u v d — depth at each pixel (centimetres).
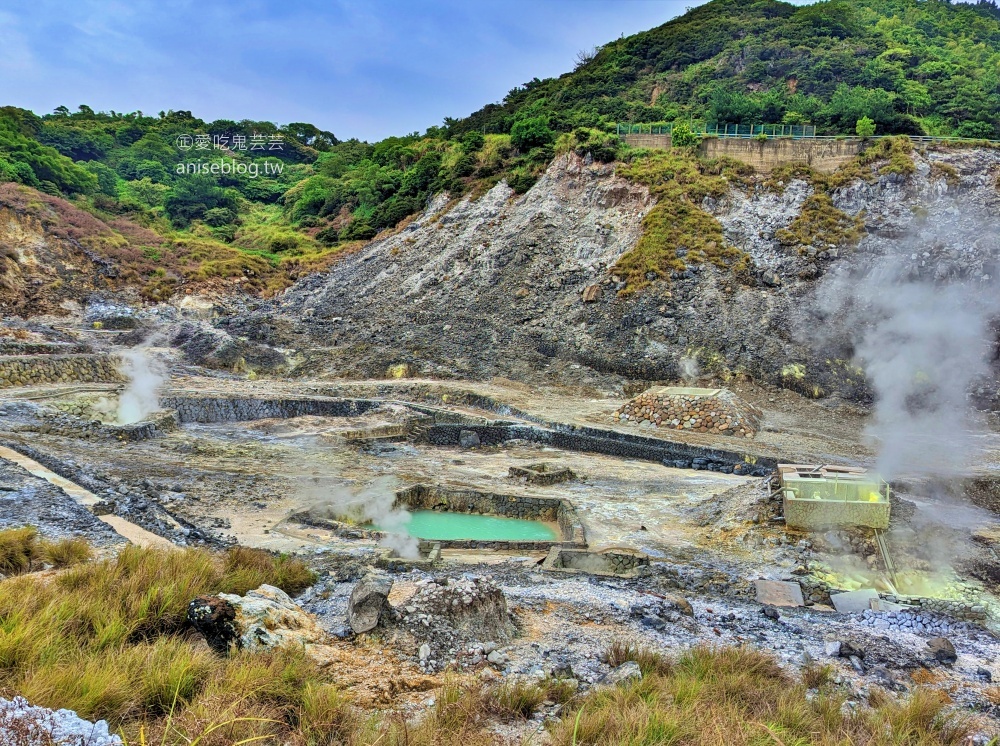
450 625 735
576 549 1287
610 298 3406
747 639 863
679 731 523
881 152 3806
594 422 2516
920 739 584
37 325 3612
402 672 636
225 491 1541
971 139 3928
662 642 818
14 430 1825
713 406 2470
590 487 1864
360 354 3416
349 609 733
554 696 610
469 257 4022
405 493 1658
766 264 3403
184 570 781
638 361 3111
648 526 1521
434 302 3775
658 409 2528
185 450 1936
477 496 1675
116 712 476
